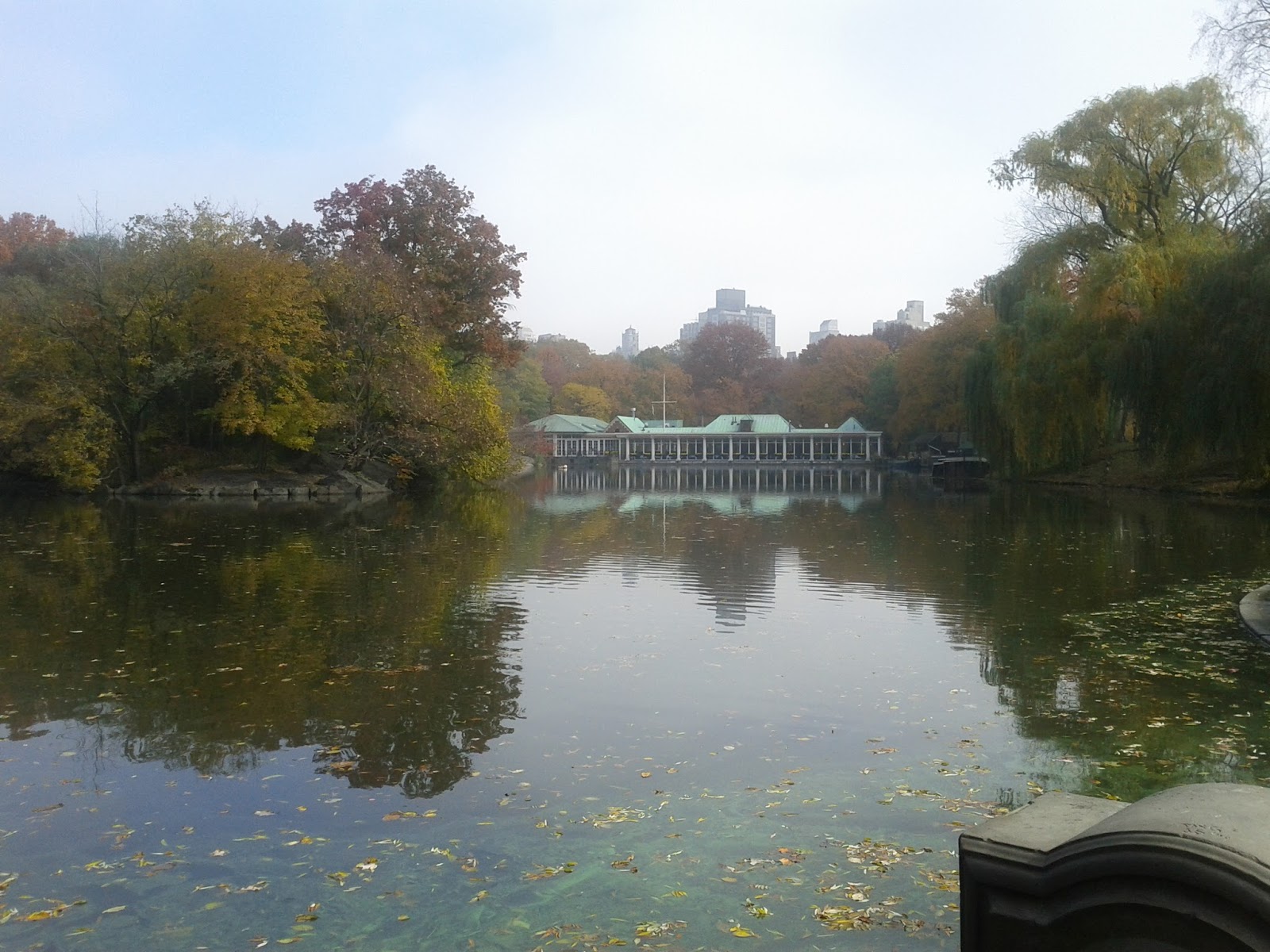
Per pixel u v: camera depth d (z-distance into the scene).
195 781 7.66
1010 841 2.40
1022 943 2.31
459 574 19.33
